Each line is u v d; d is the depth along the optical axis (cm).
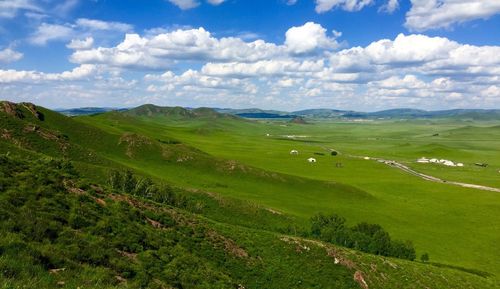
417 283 5134
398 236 9556
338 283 4547
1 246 1936
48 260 2048
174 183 10388
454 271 6278
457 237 9762
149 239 3212
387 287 4834
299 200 11719
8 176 2969
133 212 3647
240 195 11000
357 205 12138
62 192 3147
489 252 8850
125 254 2756
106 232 2883
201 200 8344
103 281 2080
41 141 9556
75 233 2569
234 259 4125
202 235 4209
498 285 6250
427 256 7588
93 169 7888
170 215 4294
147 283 2412
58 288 1795
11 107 12175
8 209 2441
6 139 8919
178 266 2962
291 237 5250
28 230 2284
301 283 4272
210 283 2961
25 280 1734
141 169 12019
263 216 8481
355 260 5125
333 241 7062
